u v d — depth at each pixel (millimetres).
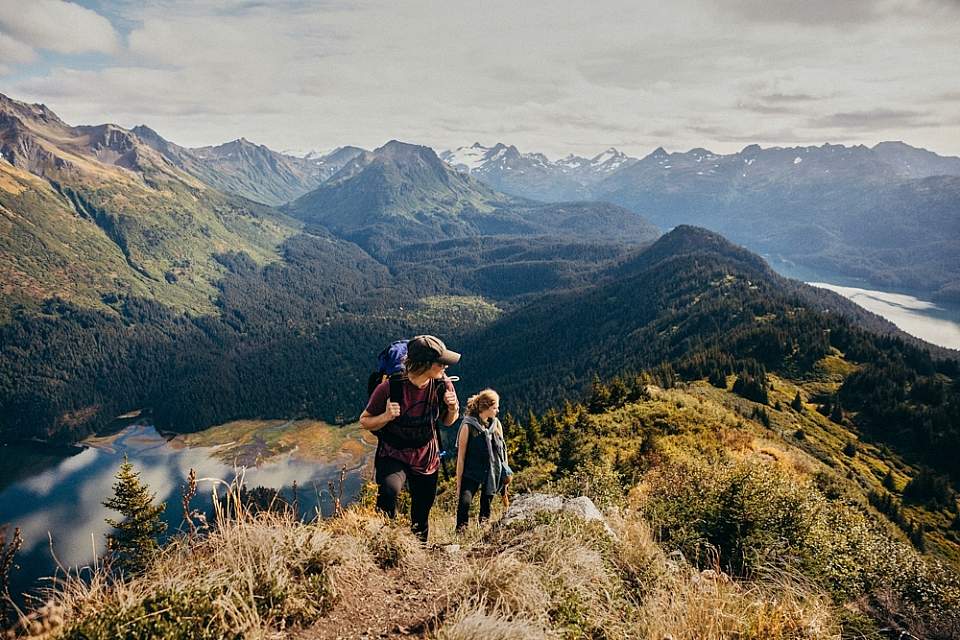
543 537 4316
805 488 6277
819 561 5141
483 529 5543
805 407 87188
